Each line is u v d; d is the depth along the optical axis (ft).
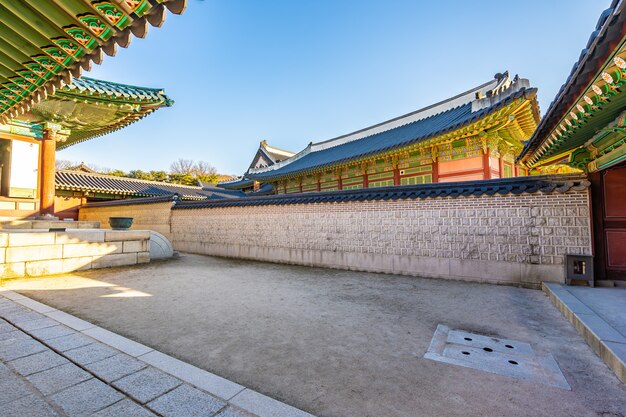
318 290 22.47
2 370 9.99
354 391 9.26
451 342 13.05
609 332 12.32
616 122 14.51
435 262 26.68
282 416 7.84
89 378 9.58
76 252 28.35
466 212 25.57
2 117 16.49
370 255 30.09
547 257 22.43
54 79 12.65
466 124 30.91
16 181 34.94
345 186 51.65
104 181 72.54
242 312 17.15
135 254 33.14
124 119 35.83
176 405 8.23
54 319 14.94
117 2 7.98
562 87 13.30
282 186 66.18
